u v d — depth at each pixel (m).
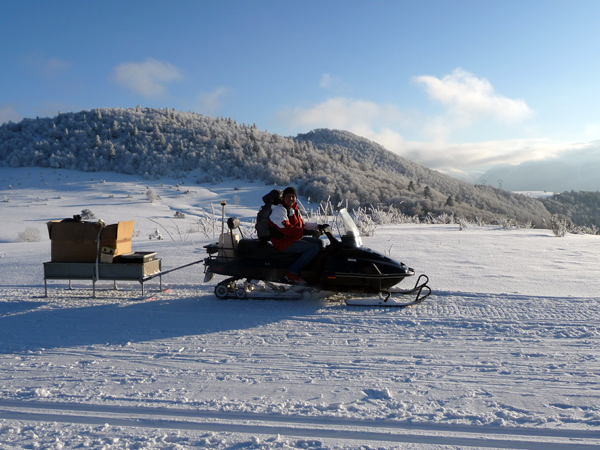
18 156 177.50
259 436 2.38
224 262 5.70
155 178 156.75
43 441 2.36
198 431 2.45
